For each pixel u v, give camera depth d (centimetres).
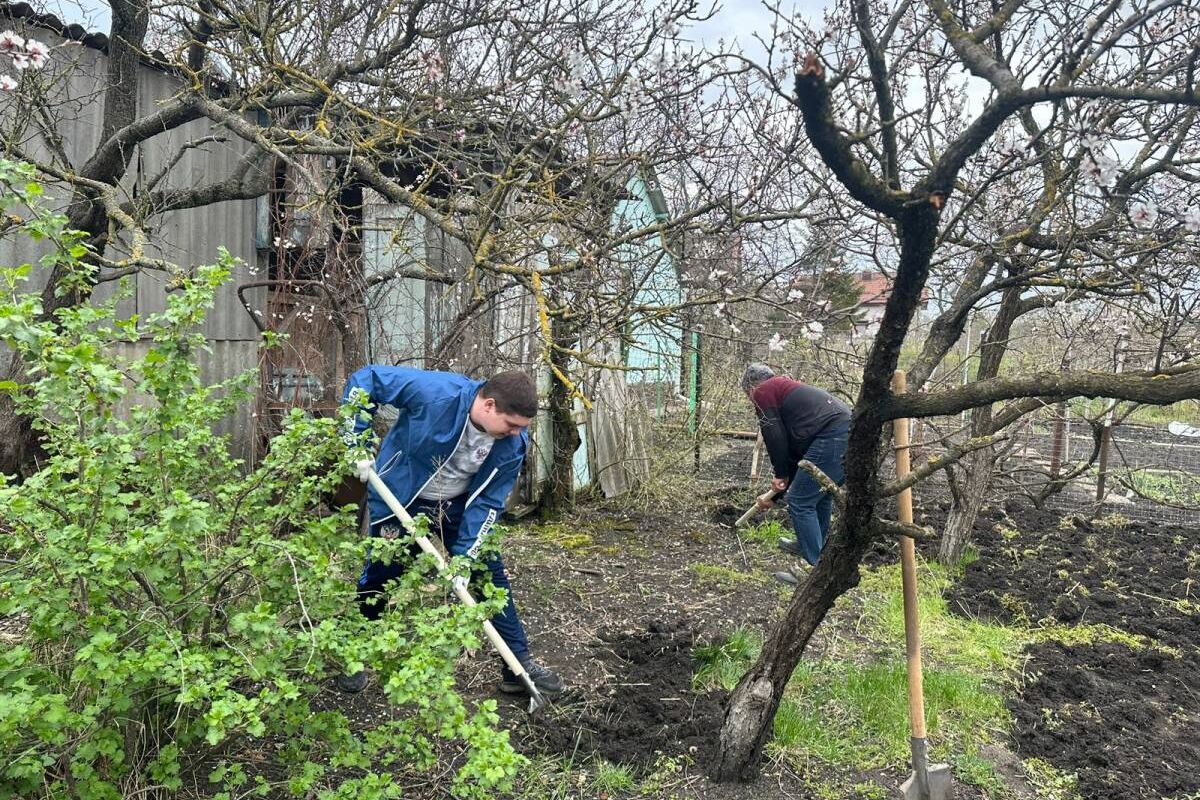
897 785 332
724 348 830
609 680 400
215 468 283
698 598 536
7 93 508
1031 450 1009
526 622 473
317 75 477
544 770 320
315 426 268
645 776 324
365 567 335
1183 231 310
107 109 528
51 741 211
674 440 888
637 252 606
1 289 228
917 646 323
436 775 308
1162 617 527
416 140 507
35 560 223
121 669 204
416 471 354
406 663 221
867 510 287
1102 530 730
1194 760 355
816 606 314
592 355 688
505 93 477
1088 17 286
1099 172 220
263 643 222
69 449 235
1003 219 388
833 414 538
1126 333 484
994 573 604
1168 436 1031
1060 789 335
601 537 677
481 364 557
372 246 652
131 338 228
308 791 268
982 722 382
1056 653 469
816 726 362
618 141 548
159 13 512
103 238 472
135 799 249
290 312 680
